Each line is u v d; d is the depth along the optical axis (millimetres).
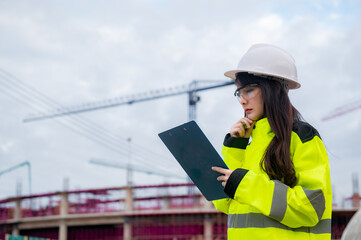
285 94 2336
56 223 25781
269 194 2053
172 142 2344
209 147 2215
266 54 2404
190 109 42375
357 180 23328
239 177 2125
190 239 23562
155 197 24703
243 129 2426
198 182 2396
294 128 2252
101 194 25656
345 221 22281
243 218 2223
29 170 46500
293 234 2107
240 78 2432
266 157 2209
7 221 26844
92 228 25953
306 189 2051
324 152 2227
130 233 24469
